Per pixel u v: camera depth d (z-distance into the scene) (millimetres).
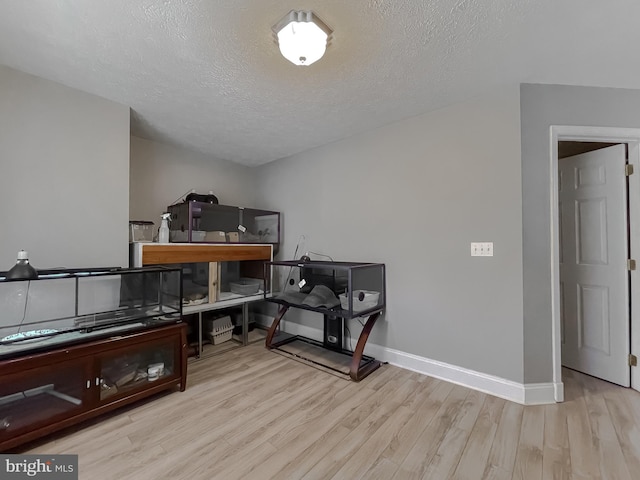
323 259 3336
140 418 1900
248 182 4219
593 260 2494
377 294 2707
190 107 2426
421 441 1676
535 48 1684
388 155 2777
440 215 2449
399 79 2006
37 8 1378
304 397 2162
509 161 2117
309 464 1509
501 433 1738
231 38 1598
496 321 2176
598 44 1647
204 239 3062
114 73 1947
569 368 2645
